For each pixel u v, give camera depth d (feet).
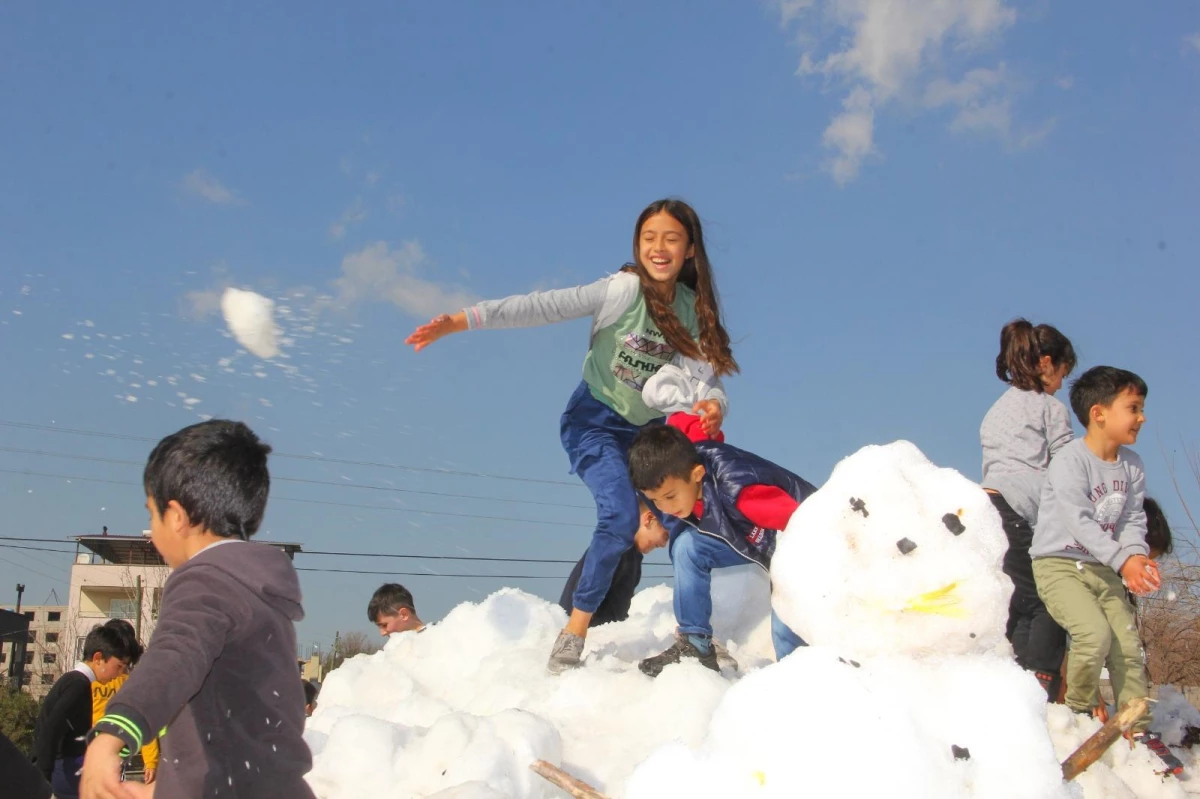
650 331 15.64
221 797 7.13
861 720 6.52
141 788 7.22
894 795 6.33
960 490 7.75
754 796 6.53
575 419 15.94
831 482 7.94
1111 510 14.94
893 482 7.64
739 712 6.82
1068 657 15.12
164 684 6.56
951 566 7.27
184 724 7.25
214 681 7.27
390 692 15.11
